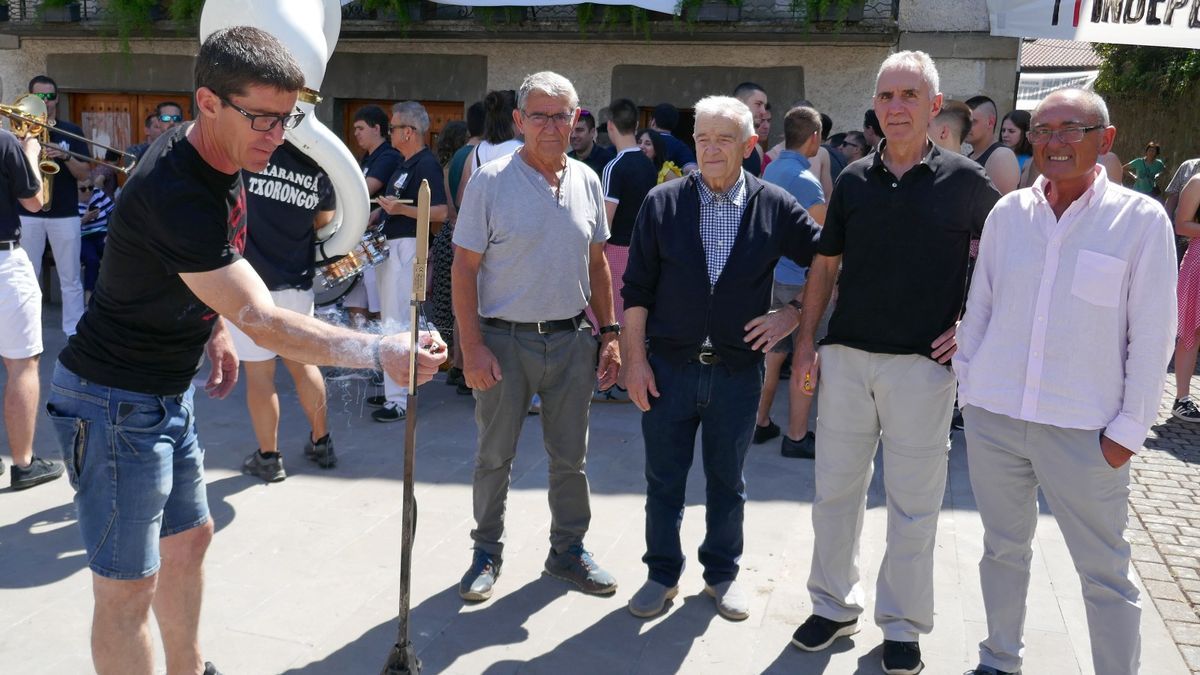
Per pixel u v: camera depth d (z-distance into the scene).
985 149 6.26
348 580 3.91
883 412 3.32
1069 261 2.87
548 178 3.70
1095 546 2.95
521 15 9.34
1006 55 8.73
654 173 6.43
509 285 3.67
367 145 6.82
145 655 2.66
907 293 3.21
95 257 9.09
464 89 10.12
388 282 6.44
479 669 3.31
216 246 2.40
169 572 2.88
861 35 8.61
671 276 3.59
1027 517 3.13
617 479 5.20
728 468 3.69
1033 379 2.93
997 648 3.23
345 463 5.29
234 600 3.72
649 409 3.68
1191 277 6.70
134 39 10.89
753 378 3.65
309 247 4.89
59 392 2.61
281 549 4.18
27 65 11.51
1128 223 2.80
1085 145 2.79
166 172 2.38
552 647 3.47
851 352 3.35
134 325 2.54
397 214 6.38
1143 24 7.97
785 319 3.61
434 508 4.69
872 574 4.13
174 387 2.68
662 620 3.68
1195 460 5.95
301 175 4.65
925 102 3.11
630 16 8.98
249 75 2.32
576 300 3.77
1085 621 3.75
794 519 4.69
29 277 4.71
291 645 3.42
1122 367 2.86
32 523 4.36
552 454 3.88
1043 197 2.95
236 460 5.26
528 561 4.15
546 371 3.72
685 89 9.50
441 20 9.62
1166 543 4.61
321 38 4.44
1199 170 6.70
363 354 2.47
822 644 3.49
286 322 2.44
